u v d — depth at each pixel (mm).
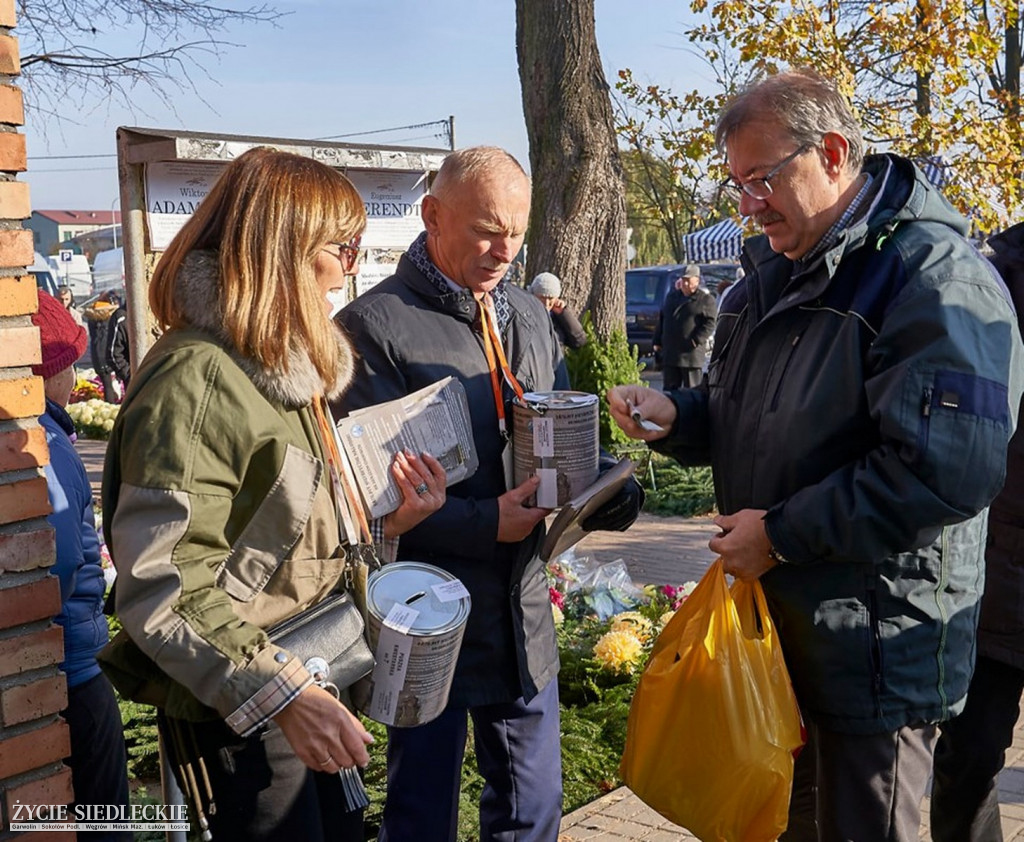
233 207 1993
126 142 3289
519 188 2621
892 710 2389
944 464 2168
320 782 2225
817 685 2457
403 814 2715
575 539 2906
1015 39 17250
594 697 4719
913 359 2217
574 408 2582
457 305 2705
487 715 2857
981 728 2969
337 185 2090
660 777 2535
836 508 2277
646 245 47219
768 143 2369
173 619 1822
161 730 2150
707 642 2486
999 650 2896
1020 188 12156
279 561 2014
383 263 4449
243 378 1947
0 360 2172
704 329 13422
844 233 2328
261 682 1828
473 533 2590
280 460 1969
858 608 2396
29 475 2238
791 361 2477
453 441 2531
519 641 2764
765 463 2508
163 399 1869
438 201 2650
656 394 2896
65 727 2285
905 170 2420
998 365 2232
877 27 11961
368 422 2365
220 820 2068
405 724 2221
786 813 2449
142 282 3367
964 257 2301
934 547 2385
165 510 1839
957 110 11953
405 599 2234
